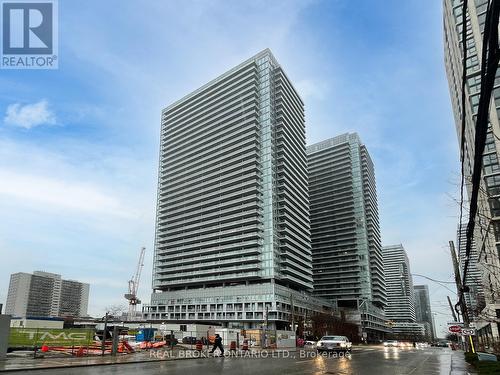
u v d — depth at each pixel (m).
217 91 167.00
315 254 189.12
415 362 24.38
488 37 5.22
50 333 26.20
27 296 168.38
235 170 149.50
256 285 128.88
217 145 158.62
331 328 109.19
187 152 169.00
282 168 145.25
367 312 158.88
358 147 195.88
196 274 145.00
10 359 20.20
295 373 15.77
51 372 15.21
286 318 125.75
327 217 191.75
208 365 19.44
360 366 20.02
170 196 167.25
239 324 124.31
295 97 168.62
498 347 27.59
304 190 163.12
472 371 17.38
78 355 24.22
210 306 136.62
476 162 7.37
